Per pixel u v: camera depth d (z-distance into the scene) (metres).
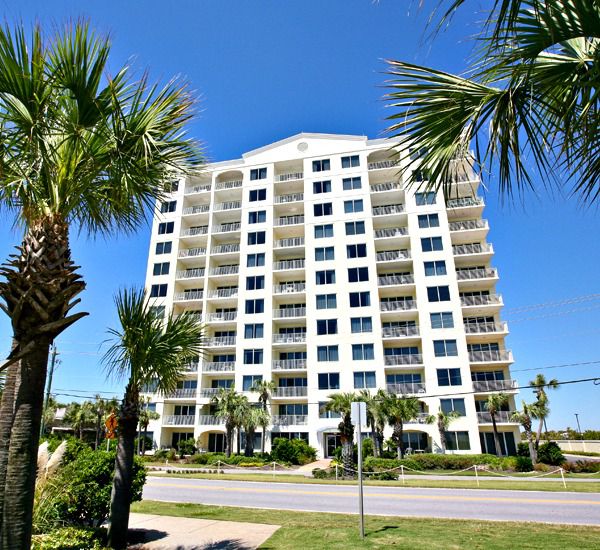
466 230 39.69
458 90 3.75
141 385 8.91
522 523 10.37
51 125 4.66
